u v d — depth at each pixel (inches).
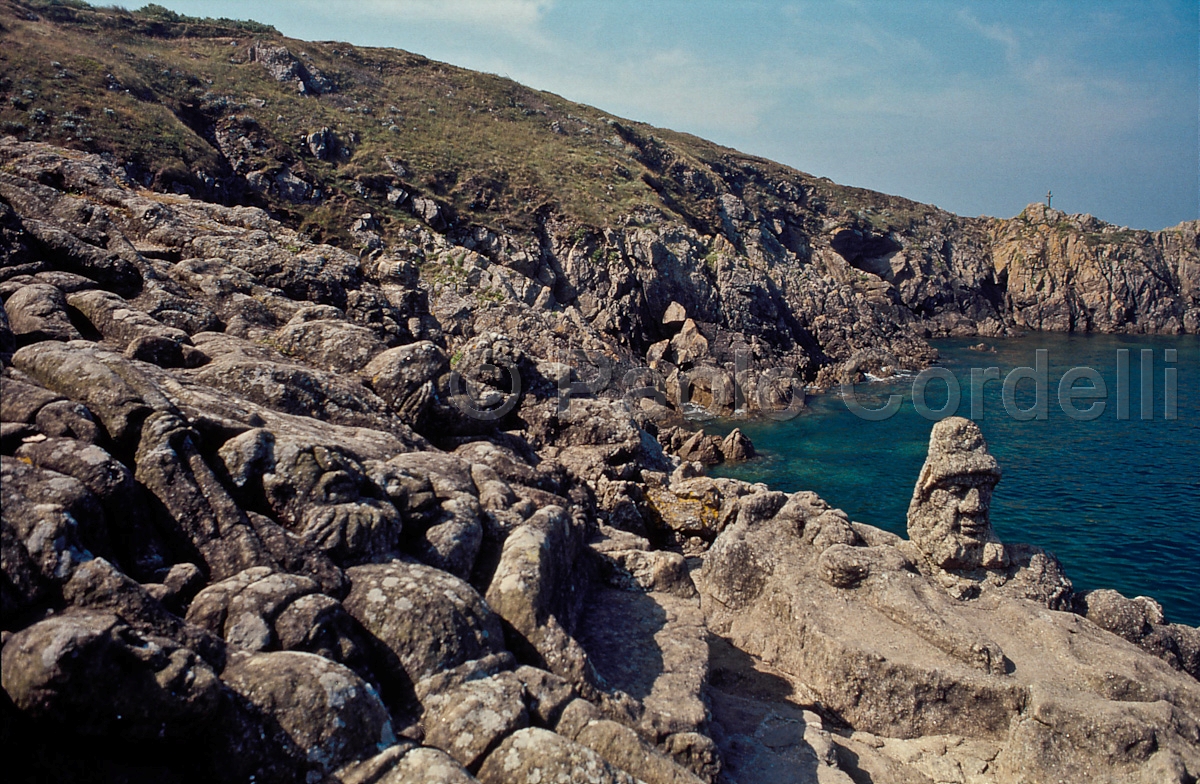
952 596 452.4
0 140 636.7
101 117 1898.4
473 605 283.9
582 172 2837.1
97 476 245.9
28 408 267.7
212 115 2295.8
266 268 608.7
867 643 403.5
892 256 3978.8
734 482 643.5
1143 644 444.5
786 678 419.8
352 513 292.7
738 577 471.8
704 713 307.7
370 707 226.2
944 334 3759.8
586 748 239.9
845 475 1311.5
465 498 352.8
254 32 3144.7
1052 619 422.0
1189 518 1073.5
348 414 423.8
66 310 391.5
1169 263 4264.3
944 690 382.0
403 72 3358.8
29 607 205.2
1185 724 354.6
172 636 216.4
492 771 232.8
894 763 364.8
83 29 2652.6
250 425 321.7
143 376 296.0
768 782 316.5
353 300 641.0
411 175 2426.2
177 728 196.1
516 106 3373.5
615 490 600.7
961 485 458.6
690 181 3405.5
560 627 304.5
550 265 2342.5
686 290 2450.8
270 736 209.8
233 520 269.0
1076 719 353.1
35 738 183.3
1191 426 1635.1
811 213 3978.8
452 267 1927.9
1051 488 1218.0
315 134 2365.9
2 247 426.9
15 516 215.3
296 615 243.8
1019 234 4448.8
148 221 616.1
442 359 507.8
